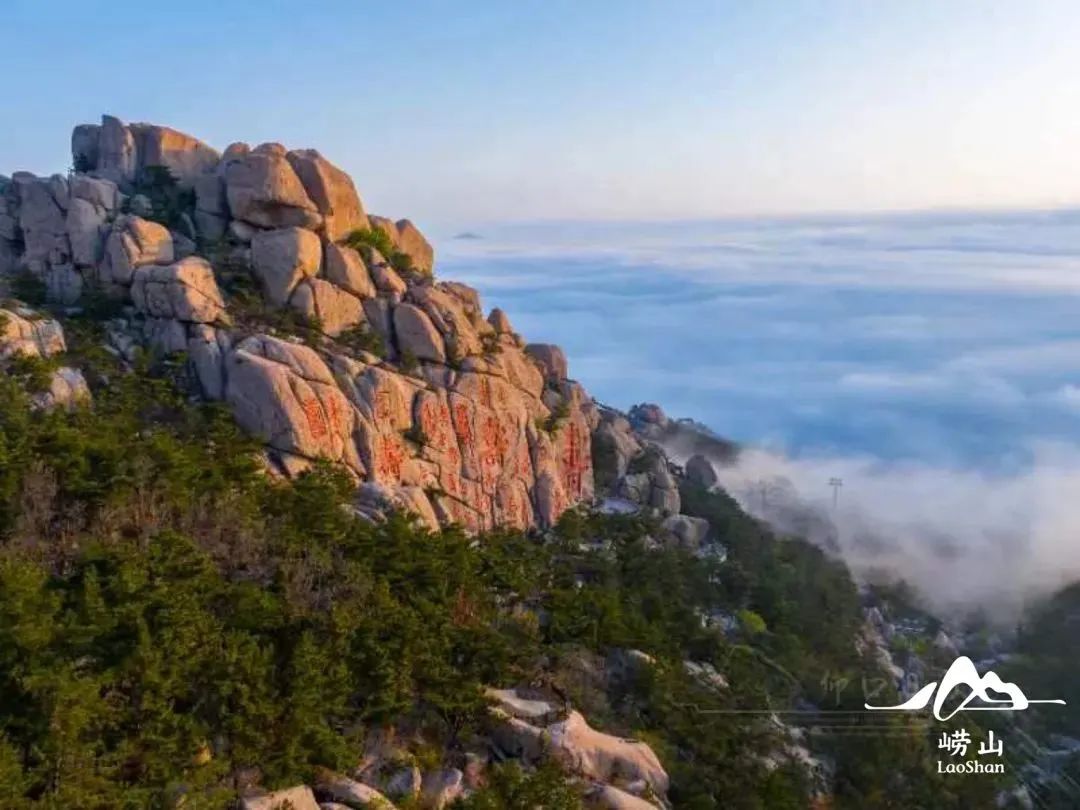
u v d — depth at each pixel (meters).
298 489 61.00
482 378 91.75
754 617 98.44
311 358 75.81
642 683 60.84
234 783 34.44
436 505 82.62
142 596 37.22
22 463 49.19
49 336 70.88
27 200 82.81
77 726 30.20
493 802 37.59
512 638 55.59
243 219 85.44
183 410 70.75
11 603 33.75
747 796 53.19
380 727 41.34
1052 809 87.62
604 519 104.25
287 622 40.75
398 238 102.12
